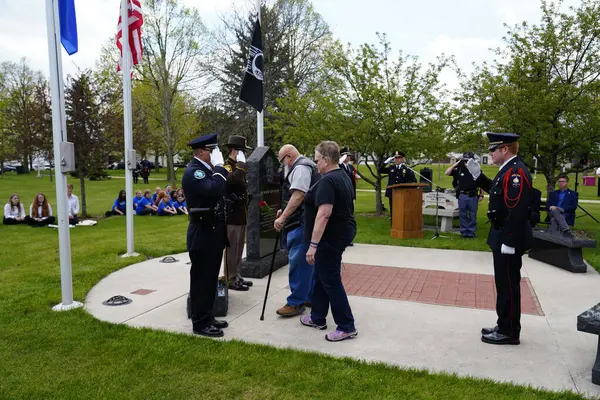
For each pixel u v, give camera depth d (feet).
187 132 89.45
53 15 14.44
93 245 27.58
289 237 15.11
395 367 11.09
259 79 23.65
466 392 9.89
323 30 86.94
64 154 15.11
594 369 10.36
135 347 12.26
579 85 31.99
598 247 26.13
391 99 40.27
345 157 24.47
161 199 46.85
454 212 33.14
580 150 32.89
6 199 63.72
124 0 23.18
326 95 46.75
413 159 43.73
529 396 9.71
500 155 12.66
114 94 48.52
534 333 13.47
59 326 13.76
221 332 13.21
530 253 24.14
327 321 14.55
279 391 10.03
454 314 15.16
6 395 9.82
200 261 13.04
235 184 17.39
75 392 9.96
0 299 16.57
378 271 21.29
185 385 10.29
